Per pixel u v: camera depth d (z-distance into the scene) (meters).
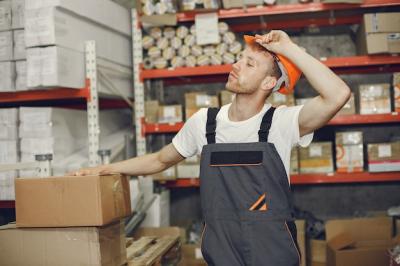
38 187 1.66
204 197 1.56
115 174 1.75
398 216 3.43
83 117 3.23
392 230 3.28
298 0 3.29
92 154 2.93
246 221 1.48
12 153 2.84
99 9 3.14
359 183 4.02
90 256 1.65
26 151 2.79
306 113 1.47
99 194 1.61
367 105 3.28
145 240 2.42
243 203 1.49
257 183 1.50
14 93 2.96
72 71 2.79
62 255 1.67
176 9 3.38
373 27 3.21
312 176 3.36
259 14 3.29
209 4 3.30
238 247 1.49
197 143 1.66
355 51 3.97
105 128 3.64
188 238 3.64
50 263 1.68
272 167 1.50
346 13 3.62
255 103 1.59
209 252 1.52
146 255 2.14
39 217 1.65
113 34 3.43
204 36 3.35
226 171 1.53
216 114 1.64
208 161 1.56
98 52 3.13
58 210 1.64
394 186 3.98
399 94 3.24
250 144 1.52
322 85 1.40
